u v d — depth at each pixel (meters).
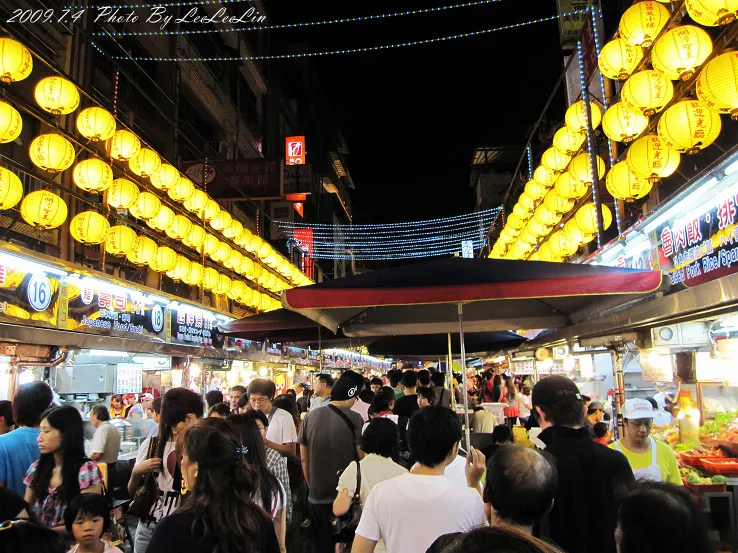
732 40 6.30
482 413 9.07
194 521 2.37
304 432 6.27
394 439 4.73
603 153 12.65
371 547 2.94
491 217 35.06
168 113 18.94
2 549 2.18
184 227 13.34
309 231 35.19
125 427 9.48
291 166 23.73
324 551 5.93
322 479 6.02
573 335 7.99
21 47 7.88
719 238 5.96
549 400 3.48
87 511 3.64
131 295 11.20
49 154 8.58
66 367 10.05
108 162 10.93
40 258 8.49
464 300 4.92
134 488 4.03
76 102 8.98
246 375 18.30
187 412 4.00
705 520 1.75
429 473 3.03
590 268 5.20
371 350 11.78
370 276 5.27
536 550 1.18
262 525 2.53
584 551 3.10
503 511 2.48
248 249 18.23
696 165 10.54
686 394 7.56
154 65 18.62
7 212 11.16
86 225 9.77
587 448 3.31
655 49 6.62
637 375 10.54
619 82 12.52
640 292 4.83
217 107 24.08
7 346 8.04
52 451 4.05
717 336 6.56
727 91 5.76
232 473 2.51
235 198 19.31
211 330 14.71
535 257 14.62
